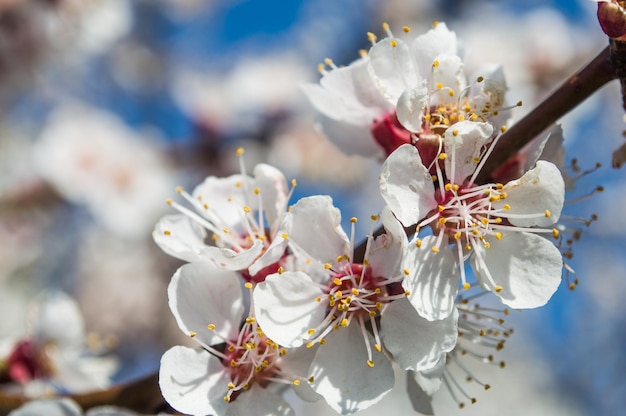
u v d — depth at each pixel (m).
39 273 0.54
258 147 0.53
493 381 0.55
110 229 0.52
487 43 0.49
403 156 0.19
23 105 0.55
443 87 0.20
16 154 0.54
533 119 0.20
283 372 0.20
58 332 0.26
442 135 0.20
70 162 0.50
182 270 0.20
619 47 0.20
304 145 0.54
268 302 0.19
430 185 0.19
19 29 0.50
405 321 0.19
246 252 0.19
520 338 0.60
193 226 0.21
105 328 0.54
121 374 0.53
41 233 0.54
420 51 0.21
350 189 0.57
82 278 0.55
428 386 0.20
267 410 0.19
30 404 0.22
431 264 0.19
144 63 0.60
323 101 0.22
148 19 0.61
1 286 0.53
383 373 0.19
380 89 0.20
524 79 0.48
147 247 0.56
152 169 0.52
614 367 0.60
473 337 0.21
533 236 0.19
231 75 0.57
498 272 0.19
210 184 0.21
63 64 0.53
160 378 0.19
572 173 0.22
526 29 0.50
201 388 0.19
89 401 0.22
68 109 0.52
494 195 0.19
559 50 0.49
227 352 0.20
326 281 0.20
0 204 0.51
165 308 0.55
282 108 0.53
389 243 0.20
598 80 0.20
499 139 0.20
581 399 0.59
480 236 0.19
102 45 0.53
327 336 0.19
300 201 0.19
